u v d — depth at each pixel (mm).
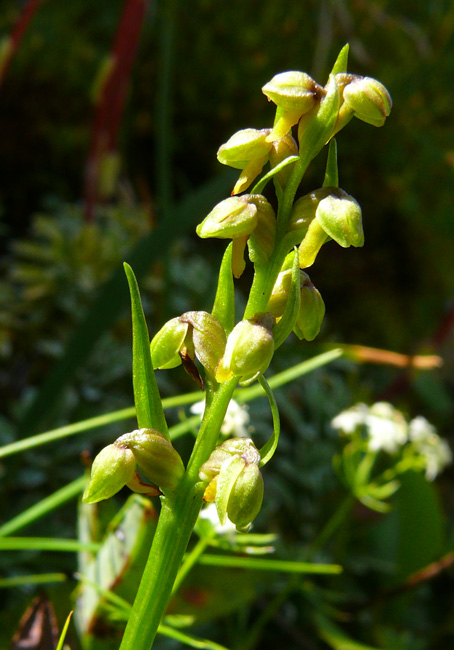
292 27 582
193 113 586
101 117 429
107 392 352
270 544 319
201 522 199
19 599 275
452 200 598
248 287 521
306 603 334
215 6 572
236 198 119
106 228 431
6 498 294
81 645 199
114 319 288
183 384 358
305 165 119
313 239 118
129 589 193
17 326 379
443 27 607
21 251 401
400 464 317
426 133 604
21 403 339
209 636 301
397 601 354
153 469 121
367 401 424
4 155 552
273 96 117
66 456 317
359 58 448
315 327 125
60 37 555
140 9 418
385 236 613
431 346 484
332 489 363
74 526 304
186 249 468
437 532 345
